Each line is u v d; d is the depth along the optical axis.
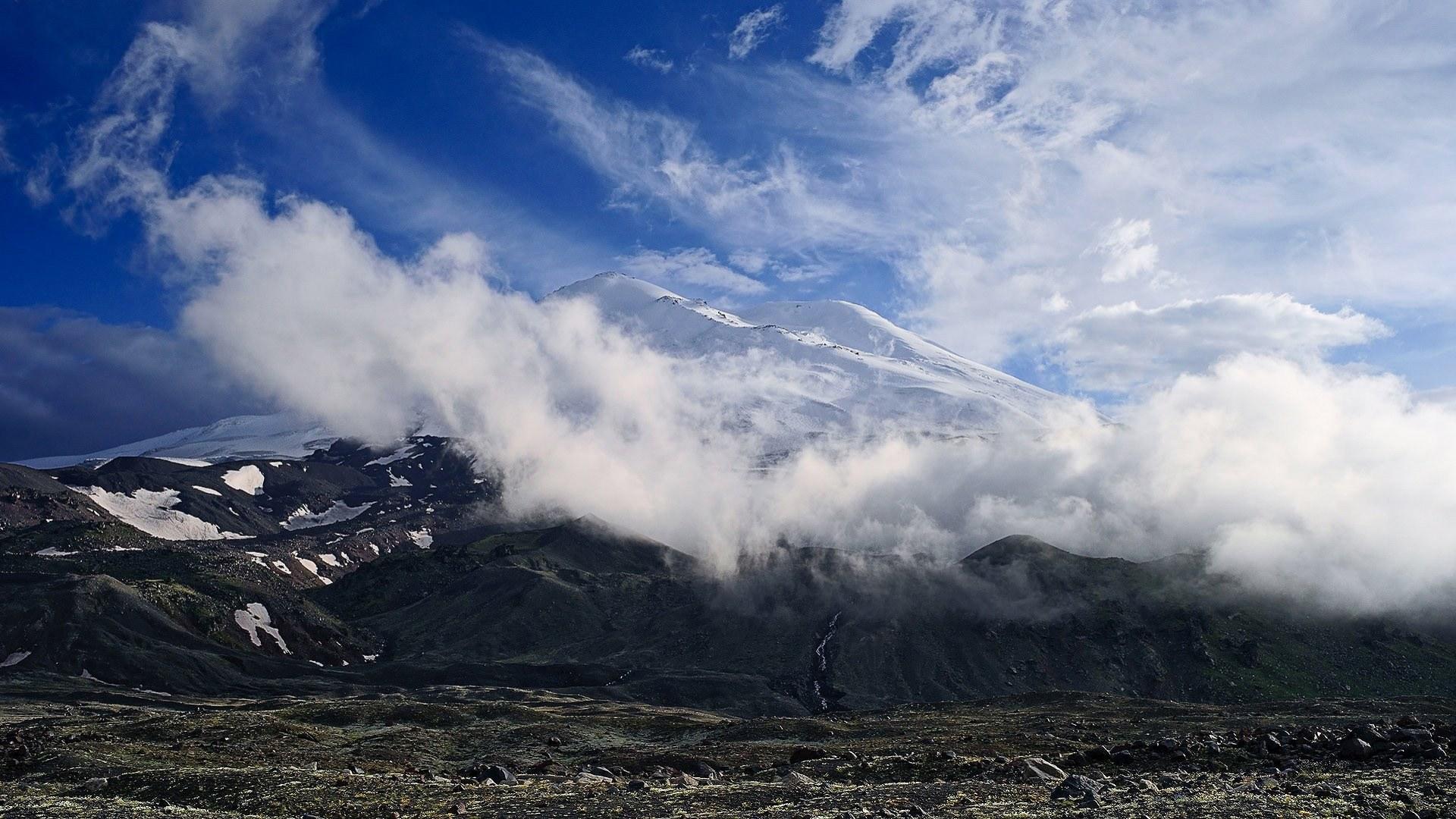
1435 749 68.12
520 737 164.12
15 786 87.38
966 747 122.38
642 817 61.44
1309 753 74.25
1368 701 187.75
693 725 179.75
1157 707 197.88
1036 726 157.75
